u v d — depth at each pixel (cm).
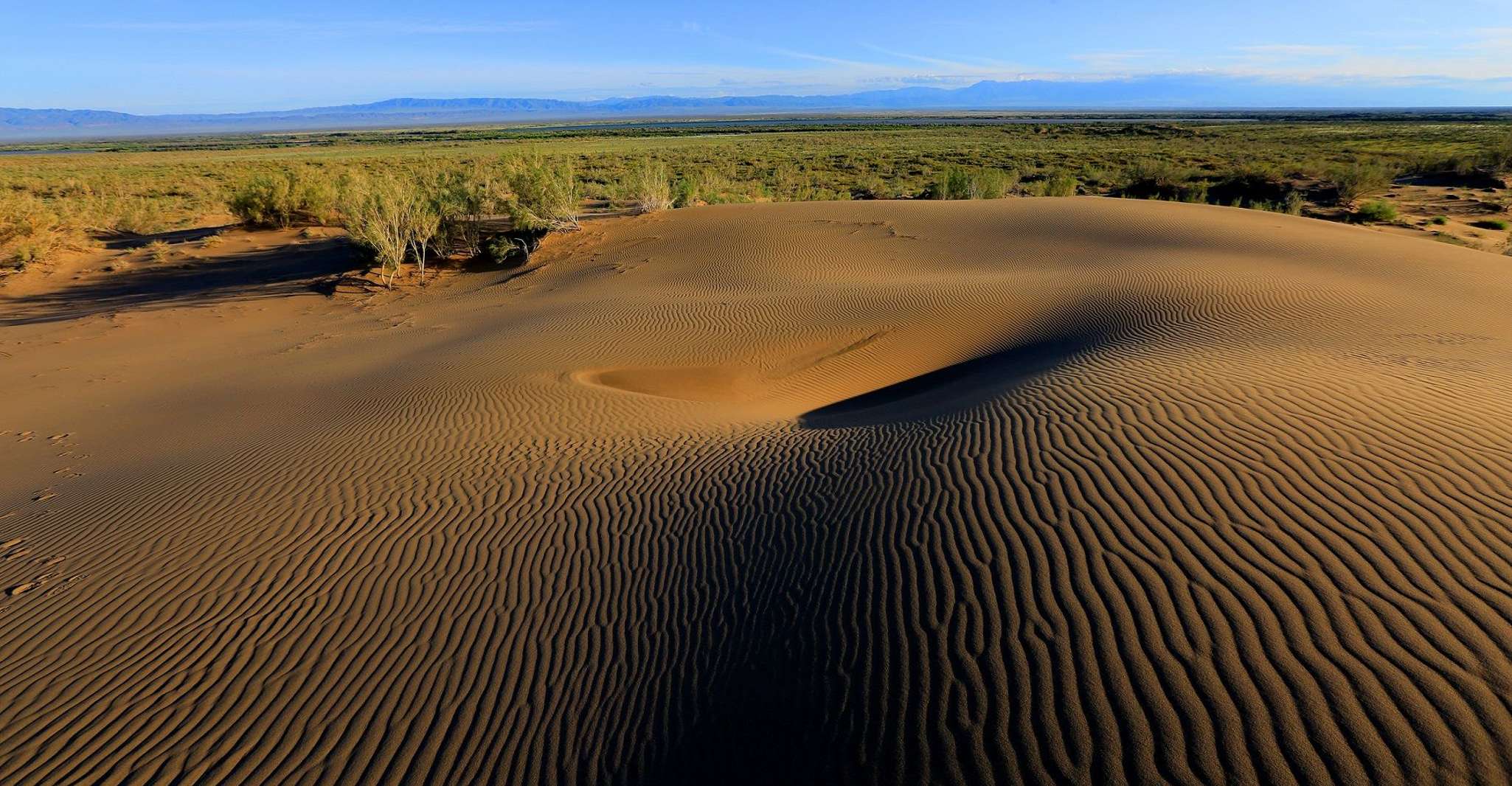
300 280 2408
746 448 860
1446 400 722
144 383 1440
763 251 2177
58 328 1988
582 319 1606
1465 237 2727
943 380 1202
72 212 3553
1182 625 437
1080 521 561
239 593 630
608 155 7781
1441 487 543
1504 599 420
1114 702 393
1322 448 622
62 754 468
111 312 2153
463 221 2578
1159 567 491
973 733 393
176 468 920
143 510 797
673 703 468
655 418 1024
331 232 3188
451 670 523
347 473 860
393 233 2409
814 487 714
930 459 718
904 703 423
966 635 463
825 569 568
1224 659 407
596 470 832
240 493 824
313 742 467
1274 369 864
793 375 1291
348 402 1165
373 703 496
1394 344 1005
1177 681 398
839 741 410
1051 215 2408
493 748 452
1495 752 331
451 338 1603
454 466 865
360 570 654
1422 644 396
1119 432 707
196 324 1992
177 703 508
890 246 2186
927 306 1555
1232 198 3912
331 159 7794
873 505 648
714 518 691
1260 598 448
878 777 382
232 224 3434
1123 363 983
